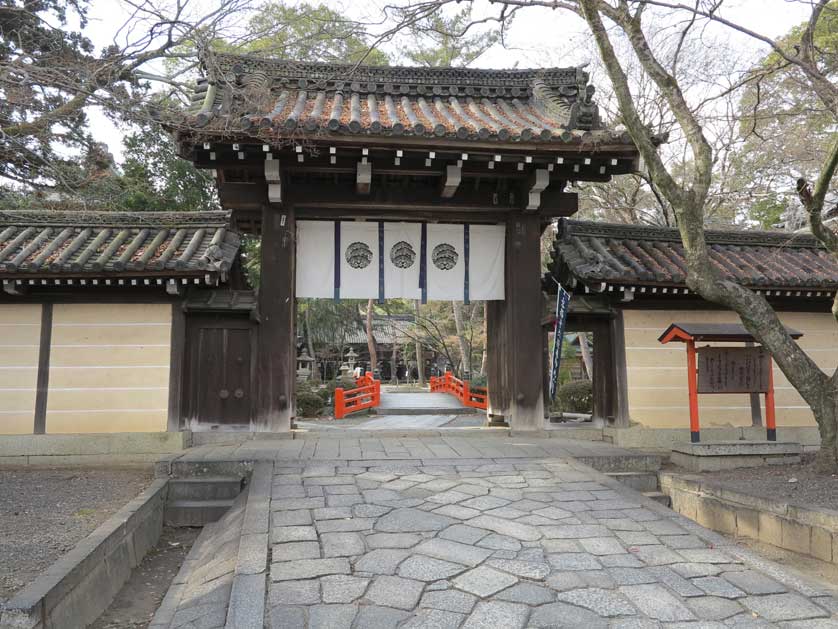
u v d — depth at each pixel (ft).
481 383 66.49
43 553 14.65
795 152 43.06
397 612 10.96
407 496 17.83
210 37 22.82
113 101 22.20
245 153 24.88
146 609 15.29
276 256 27.66
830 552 15.84
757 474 22.54
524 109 31.71
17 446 25.58
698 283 22.67
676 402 29.19
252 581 11.96
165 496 21.29
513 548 13.98
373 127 23.40
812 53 23.40
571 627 10.53
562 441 27.09
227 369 27.30
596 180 28.09
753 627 10.55
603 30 21.83
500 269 30.04
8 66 18.47
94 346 26.37
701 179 22.03
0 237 26.99
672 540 14.66
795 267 30.99
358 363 142.41
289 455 23.00
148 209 53.06
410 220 29.55
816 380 22.41
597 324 29.43
